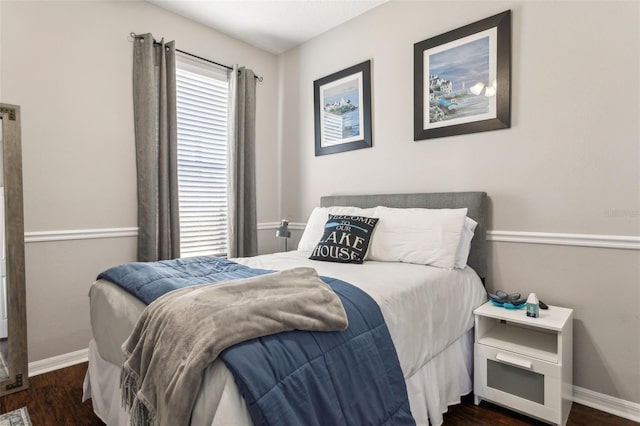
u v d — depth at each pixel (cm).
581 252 198
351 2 286
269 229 382
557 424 166
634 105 181
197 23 314
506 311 194
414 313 161
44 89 232
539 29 210
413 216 232
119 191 266
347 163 320
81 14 247
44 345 234
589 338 196
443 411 176
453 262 205
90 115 252
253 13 301
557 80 204
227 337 98
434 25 258
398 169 282
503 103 223
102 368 169
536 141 212
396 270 195
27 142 227
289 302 116
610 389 189
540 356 171
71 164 244
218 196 338
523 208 218
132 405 119
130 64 271
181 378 95
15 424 178
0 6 216
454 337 185
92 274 254
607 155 189
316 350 111
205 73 321
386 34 287
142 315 127
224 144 342
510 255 224
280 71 381
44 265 234
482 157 235
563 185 203
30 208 228
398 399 132
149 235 271
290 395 97
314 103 344
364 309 138
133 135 273
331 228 246
